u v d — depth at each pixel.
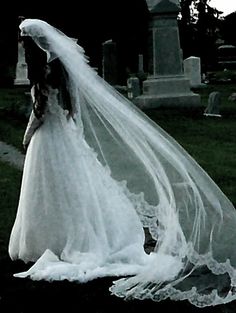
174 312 5.20
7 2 50.19
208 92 30.86
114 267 6.00
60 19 52.16
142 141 6.39
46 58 6.12
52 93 6.23
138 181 6.60
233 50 61.47
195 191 6.18
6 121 18.73
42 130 6.28
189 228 6.06
